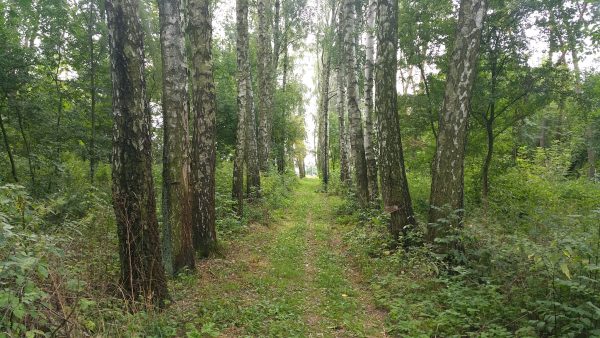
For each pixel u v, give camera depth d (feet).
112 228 21.06
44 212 16.46
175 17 25.03
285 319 18.44
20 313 9.51
